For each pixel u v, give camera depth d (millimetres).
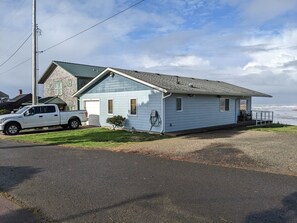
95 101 23188
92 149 12094
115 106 21219
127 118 20266
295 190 6066
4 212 5082
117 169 8180
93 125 23391
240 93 24234
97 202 5492
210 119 22219
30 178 7363
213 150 11047
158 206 5230
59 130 20719
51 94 35094
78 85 31500
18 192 6223
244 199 5531
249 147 11680
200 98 21125
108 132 18625
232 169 8062
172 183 6688
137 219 4672
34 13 21562
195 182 6750
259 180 6875
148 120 18719
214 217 4707
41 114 20281
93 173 7746
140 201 5508
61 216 4863
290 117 39562
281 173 7582
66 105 32812
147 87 18766
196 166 8484
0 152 11633
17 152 11531
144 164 8836
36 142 14781
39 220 4715
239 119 26203
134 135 16984
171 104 18562
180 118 19250
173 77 25125
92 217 4793
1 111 31172
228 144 12586
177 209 5070
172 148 11766
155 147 12133
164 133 17516
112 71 21000
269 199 5523
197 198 5625
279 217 4691
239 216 4738
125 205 5309
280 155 9945
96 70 34688
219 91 21859
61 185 6668
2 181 7137
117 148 12180
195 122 20625
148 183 6711
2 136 18359
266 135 16641
